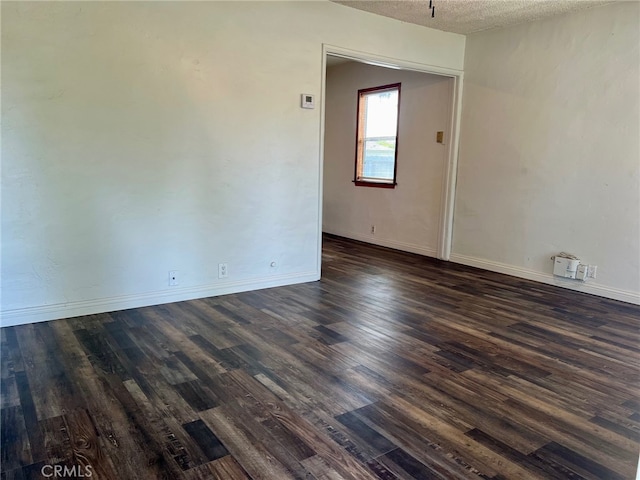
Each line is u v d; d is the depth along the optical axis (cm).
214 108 377
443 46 511
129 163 347
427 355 288
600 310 386
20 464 178
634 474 179
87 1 315
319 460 183
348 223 730
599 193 421
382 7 430
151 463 180
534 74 464
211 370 261
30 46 301
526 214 484
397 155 629
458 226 559
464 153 543
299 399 231
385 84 637
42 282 328
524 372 267
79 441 193
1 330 313
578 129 432
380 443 196
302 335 317
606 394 243
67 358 272
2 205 306
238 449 190
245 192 406
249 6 380
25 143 308
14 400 224
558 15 438
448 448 193
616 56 400
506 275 504
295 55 410
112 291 356
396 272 509
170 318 345
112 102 333
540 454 191
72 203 329
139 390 237
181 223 378
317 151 441
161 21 343
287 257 443
